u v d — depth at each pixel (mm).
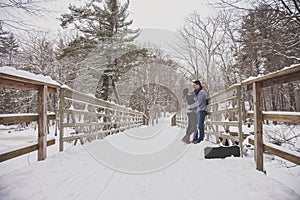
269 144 2883
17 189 2395
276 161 4199
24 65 13797
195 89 5957
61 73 14703
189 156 4180
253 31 7934
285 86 12281
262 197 2230
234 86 4141
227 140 4891
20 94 14062
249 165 3205
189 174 3102
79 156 3996
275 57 8555
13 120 2814
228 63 17672
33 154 4297
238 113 4043
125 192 2506
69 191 2471
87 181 2803
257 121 3051
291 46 7418
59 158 3680
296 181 3070
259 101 3072
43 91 3504
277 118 2672
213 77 19516
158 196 2406
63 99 4332
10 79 2760
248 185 2531
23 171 2910
